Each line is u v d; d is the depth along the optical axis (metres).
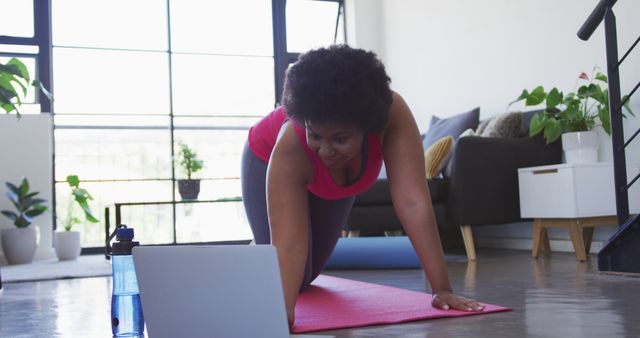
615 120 2.60
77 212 6.07
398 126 1.54
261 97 6.48
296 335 1.34
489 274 2.69
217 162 6.35
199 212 6.32
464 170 3.71
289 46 6.50
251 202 2.12
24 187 5.25
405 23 5.86
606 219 3.38
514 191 3.81
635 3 3.49
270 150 2.01
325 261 2.20
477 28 4.86
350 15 6.36
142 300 1.12
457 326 1.40
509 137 3.96
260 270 1.06
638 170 3.33
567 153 3.56
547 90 4.17
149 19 6.20
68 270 3.95
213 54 6.35
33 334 1.61
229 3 6.39
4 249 5.09
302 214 1.42
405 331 1.36
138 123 6.18
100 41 6.07
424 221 1.54
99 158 6.10
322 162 1.45
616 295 1.89
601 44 3.72
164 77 6.23
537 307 1.68
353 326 1.43
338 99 1.21
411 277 2.69
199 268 1.09
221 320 1.08
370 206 3.80
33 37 5.80
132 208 6.22
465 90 5.03
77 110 6.02
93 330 1.64
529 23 4.31
